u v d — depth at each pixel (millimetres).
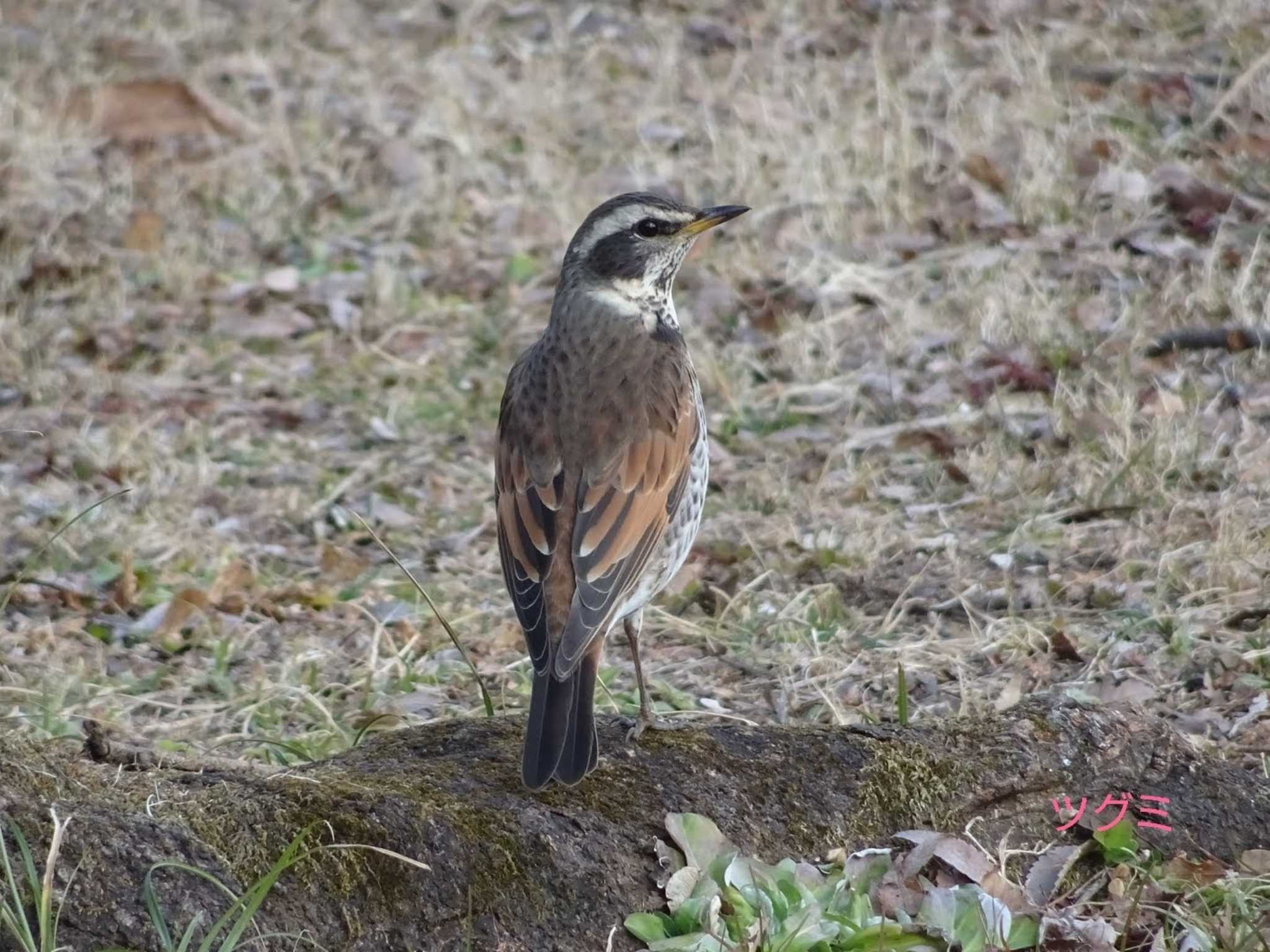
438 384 16000
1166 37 20828
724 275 17203
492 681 11039
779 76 21141
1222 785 8359
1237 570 11500
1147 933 7656
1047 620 11367
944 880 7762
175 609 12195
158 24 24422
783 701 10602
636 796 7832
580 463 8367
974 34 22109
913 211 17734
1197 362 14766
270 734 10352
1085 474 13242
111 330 16953
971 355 15320
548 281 17656
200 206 19500
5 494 14164
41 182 19609
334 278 17875
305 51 23547
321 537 13609
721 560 12711
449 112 20812
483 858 7418
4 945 6812
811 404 15094
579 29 23656
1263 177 17547
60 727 10258
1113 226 17141
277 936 7066
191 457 14859
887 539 12789
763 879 7512
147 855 7090
